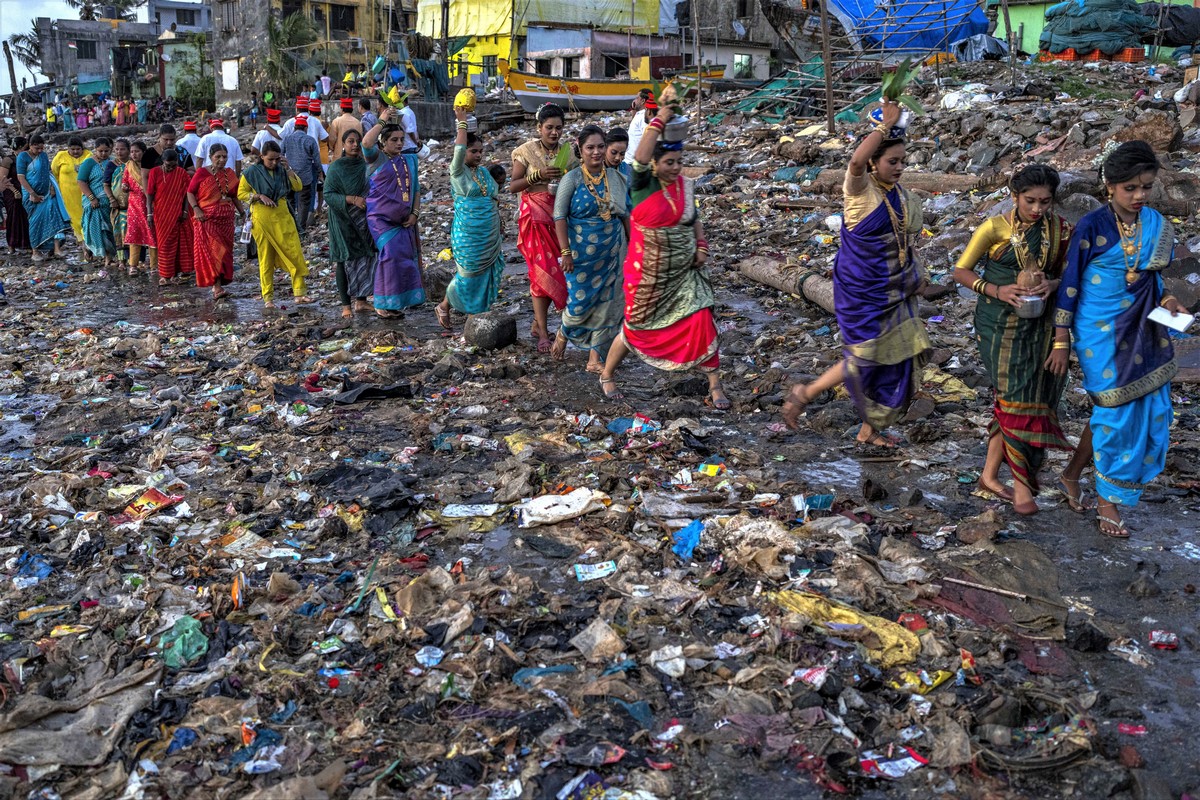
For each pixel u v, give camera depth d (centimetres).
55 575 403
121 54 5203
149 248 1209
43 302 1023
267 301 942
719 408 595
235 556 412
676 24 3484
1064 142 1211
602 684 313
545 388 642
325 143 1451
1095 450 405
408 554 412
